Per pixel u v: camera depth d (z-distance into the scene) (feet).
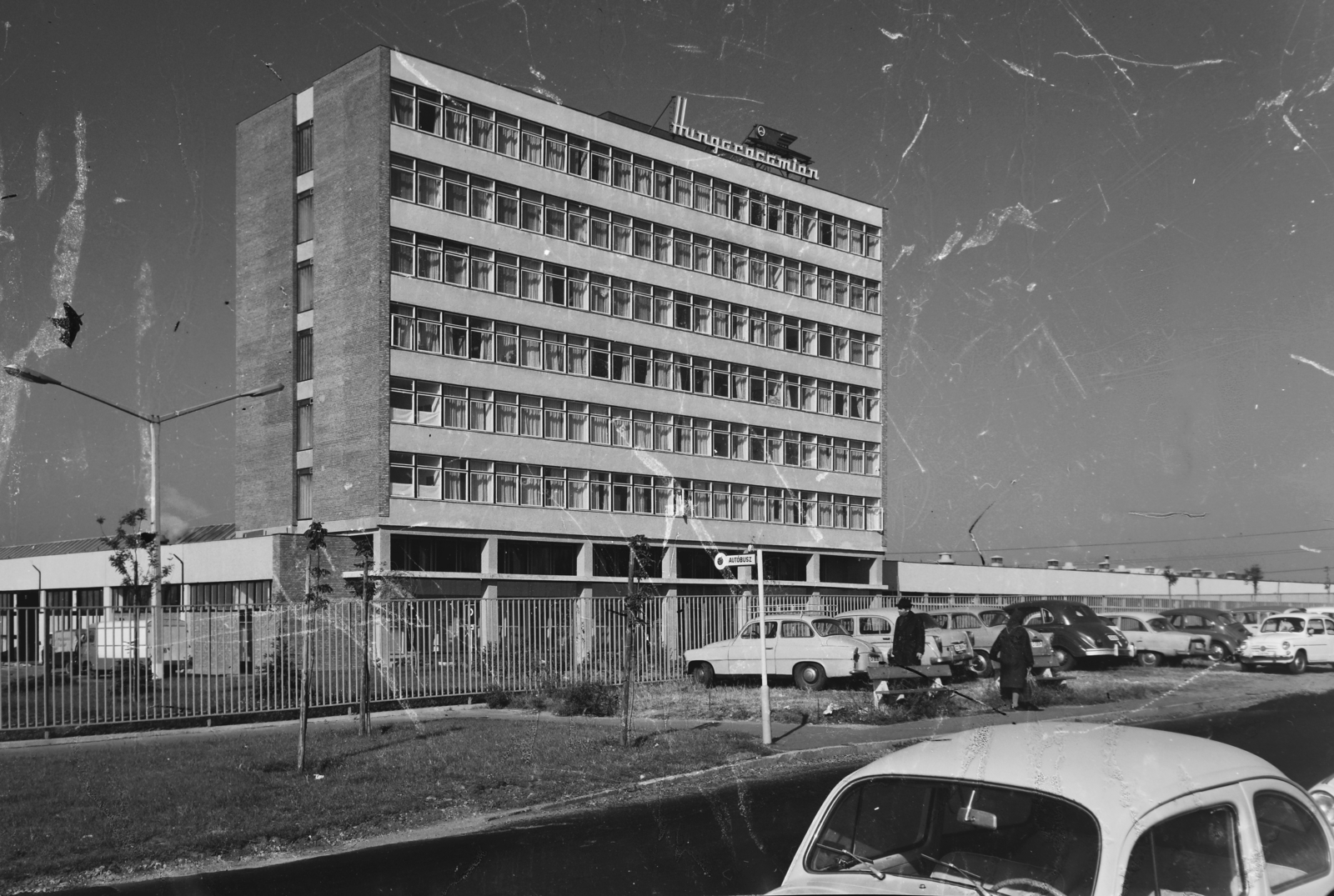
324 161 130.93
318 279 131.03
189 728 55.62
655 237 150.30
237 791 36.17
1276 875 12.59
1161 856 11.28
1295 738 45.55
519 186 137.18
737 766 43.09
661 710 62.39
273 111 136.98
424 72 129.90
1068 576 166.20
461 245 132.05
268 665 60.34
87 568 133.28
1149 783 11.87
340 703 62.03
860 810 13.02
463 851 29.58
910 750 13.44
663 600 79.25
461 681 67.87
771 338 161.48
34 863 27.86
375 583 60.49
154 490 89.86
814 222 167.84
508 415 135.03
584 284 142.82
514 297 136.36
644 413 147.33
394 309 126.11
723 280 156.56
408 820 34.04
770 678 76.84
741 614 84.33
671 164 152.25
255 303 137.69
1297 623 92.38
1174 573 145.07
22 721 51.90
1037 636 82.07
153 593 100.27
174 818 32.45
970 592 177.27
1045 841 11.60
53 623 54.34
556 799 36.65
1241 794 12.37
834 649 73.41
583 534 139.74
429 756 43.68
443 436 128.98
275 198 136.26
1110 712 59.00
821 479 165.58
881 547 172.24
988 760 12.53
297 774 39.99
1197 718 55.31
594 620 74.74
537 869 27.27
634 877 26.25
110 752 45.83
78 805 34.09
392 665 65.31
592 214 144.25
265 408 136.05
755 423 158.61
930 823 12.50
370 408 124.36
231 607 60.70
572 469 139.95
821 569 166.09
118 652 55.72
